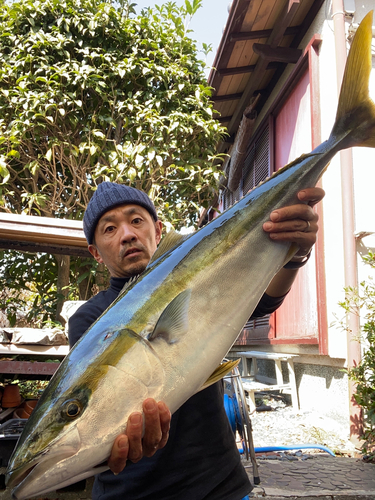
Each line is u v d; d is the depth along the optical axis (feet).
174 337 4.29
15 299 24.66
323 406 18.63
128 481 4.95
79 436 3.83
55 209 22.03
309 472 12.00
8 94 21.08
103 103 22.49
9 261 24.88
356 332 15.76
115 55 22.39
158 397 4.06
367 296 14.71
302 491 10.46
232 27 20.77
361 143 5.78
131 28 22.93
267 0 19.15
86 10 22.86
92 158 22.03
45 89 21.08
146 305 4.47
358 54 5.65
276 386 20.61
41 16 22.54
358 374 14.43
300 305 20.83
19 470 3.73
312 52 19.84
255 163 29.30
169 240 5.17
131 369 4.05
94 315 5.51
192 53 24.76
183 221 23.57
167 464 4.94
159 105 21.25
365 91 5.70
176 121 21.63
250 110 25.89
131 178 19.77
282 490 10.52
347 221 16.37
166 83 22.80
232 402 11.41
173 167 23.31
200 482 4.93
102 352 4.17
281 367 24.48
